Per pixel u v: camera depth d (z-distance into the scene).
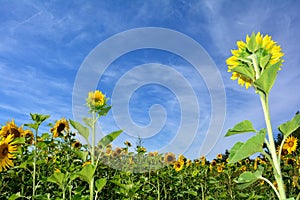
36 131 2.03
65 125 2.69
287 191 2.48
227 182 3.21
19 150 2.06
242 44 0.90
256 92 0.81
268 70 0.75
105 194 2.34
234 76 0.94
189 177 2.97
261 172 0.80
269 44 0.88
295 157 2.55
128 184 2.07
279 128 0.76
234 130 0.79
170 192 2.63
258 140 0.73
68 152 2.55
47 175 2.30
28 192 2.12
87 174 1.20
